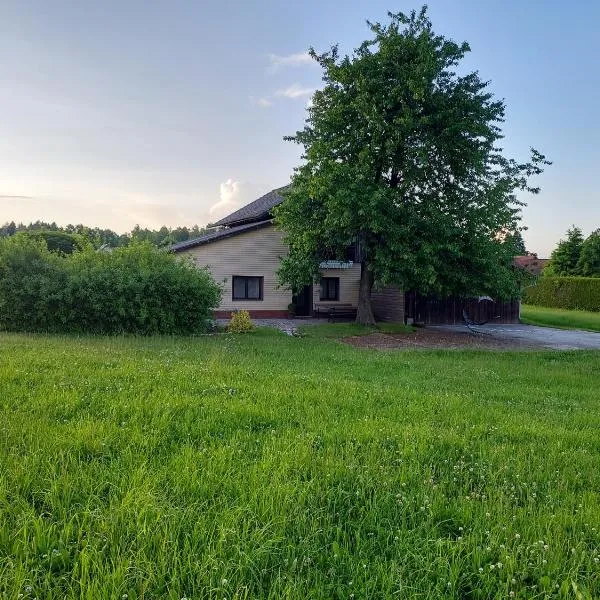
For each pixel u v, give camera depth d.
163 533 2.39
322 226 17.67
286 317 23.92
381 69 16.77
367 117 16.30
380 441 4.22
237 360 9.61
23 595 1.91
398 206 16.97
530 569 2.30
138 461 3.34
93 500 2.75
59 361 7.57
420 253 16.55
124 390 5.60
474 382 8.56
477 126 16.52
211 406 5.07
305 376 7.68
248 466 3.39
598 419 5.82
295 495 2.92
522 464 3.81
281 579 2.10
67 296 14.25
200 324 15.89
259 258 23.23
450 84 17.52
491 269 17.16
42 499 2.76
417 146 16.84
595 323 26.22
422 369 10.07
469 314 25.33
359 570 2.24
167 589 2.01
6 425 3.98
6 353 8.39
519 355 13.77
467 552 2.45
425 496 2.97
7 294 14.29
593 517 2.85
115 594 1.94
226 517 2.57
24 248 14.88
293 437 4.17
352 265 24.98
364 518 2.77
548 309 37.34
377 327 19.73
